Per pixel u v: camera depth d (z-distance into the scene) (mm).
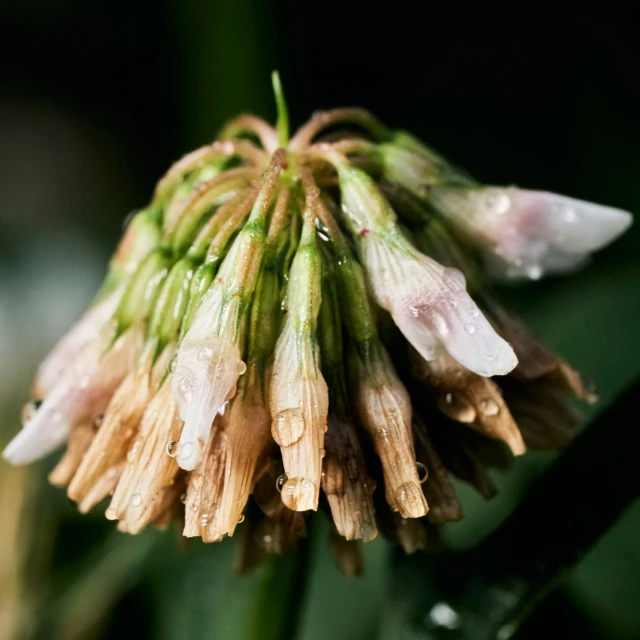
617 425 81
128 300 73
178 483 71
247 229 69
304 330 69
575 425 75
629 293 108
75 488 71
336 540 77
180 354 67
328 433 70
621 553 97
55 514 104
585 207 75
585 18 130
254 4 111
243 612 93
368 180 71
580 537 80
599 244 75
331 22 133
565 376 74
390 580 87
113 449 71
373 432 70
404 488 69
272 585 79
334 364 70
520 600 80
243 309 68
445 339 69
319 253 71
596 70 133
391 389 70
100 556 98
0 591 101
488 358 68
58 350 77
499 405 71
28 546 103
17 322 132
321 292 70
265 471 70
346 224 73
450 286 69
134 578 96
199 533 68
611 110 133
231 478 68
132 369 72
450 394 71
